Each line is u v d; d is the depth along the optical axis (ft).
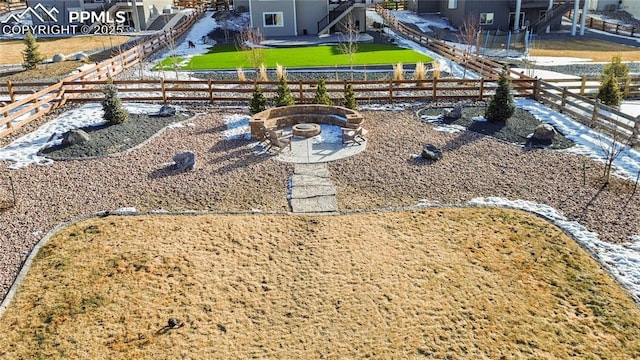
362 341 21.83
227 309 23.89
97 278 25.93
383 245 28.94
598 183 36.22
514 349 21.30
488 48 99.66
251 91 58.08
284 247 28.86
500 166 39.78
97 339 22.06
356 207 33.55
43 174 38.78
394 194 35.35
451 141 45.62
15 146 45.09
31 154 42.98
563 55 92.63
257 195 35.27
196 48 98.99
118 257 27.61
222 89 58.54
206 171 39.17
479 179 37.47
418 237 29.73
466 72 76.07
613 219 31.17
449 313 23.40
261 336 22.26
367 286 25.36
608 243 28.63
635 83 67.31
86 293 24.85
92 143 44.88
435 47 93.20
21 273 26.35
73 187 36.47
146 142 45.83
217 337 22.20
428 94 61.98
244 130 49.08
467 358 20.84
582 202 33.50
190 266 26.94
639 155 41.45
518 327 22.56
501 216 31.86
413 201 34.32
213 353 21.30
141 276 26.07
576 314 23.32
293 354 21.18
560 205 33.19
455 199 34.45
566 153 42.19
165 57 89.25
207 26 123.13
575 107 53.16
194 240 29.35
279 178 37.93
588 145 43.93
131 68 79.25
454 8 127.13
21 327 22.80
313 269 26.84
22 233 30.25
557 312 23.44
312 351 21.35
